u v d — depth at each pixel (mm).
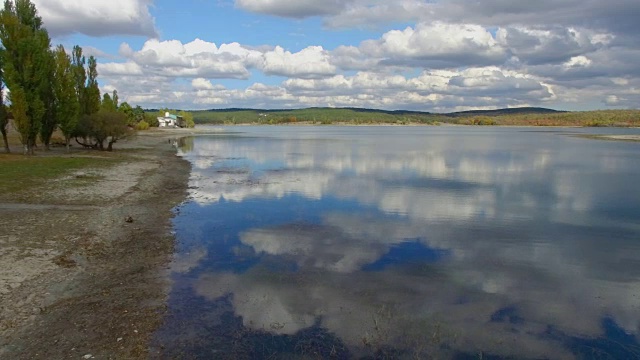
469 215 19094
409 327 8984
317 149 60406
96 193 22125
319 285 11094
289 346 8195
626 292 10938
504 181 29719
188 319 9133
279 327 8891
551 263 12984
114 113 48906
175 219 17844
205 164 39375
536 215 19188
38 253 12555
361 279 11523
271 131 151375
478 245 14656
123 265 12234
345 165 39438
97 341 8141
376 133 138625
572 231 16547
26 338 8133
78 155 40906
